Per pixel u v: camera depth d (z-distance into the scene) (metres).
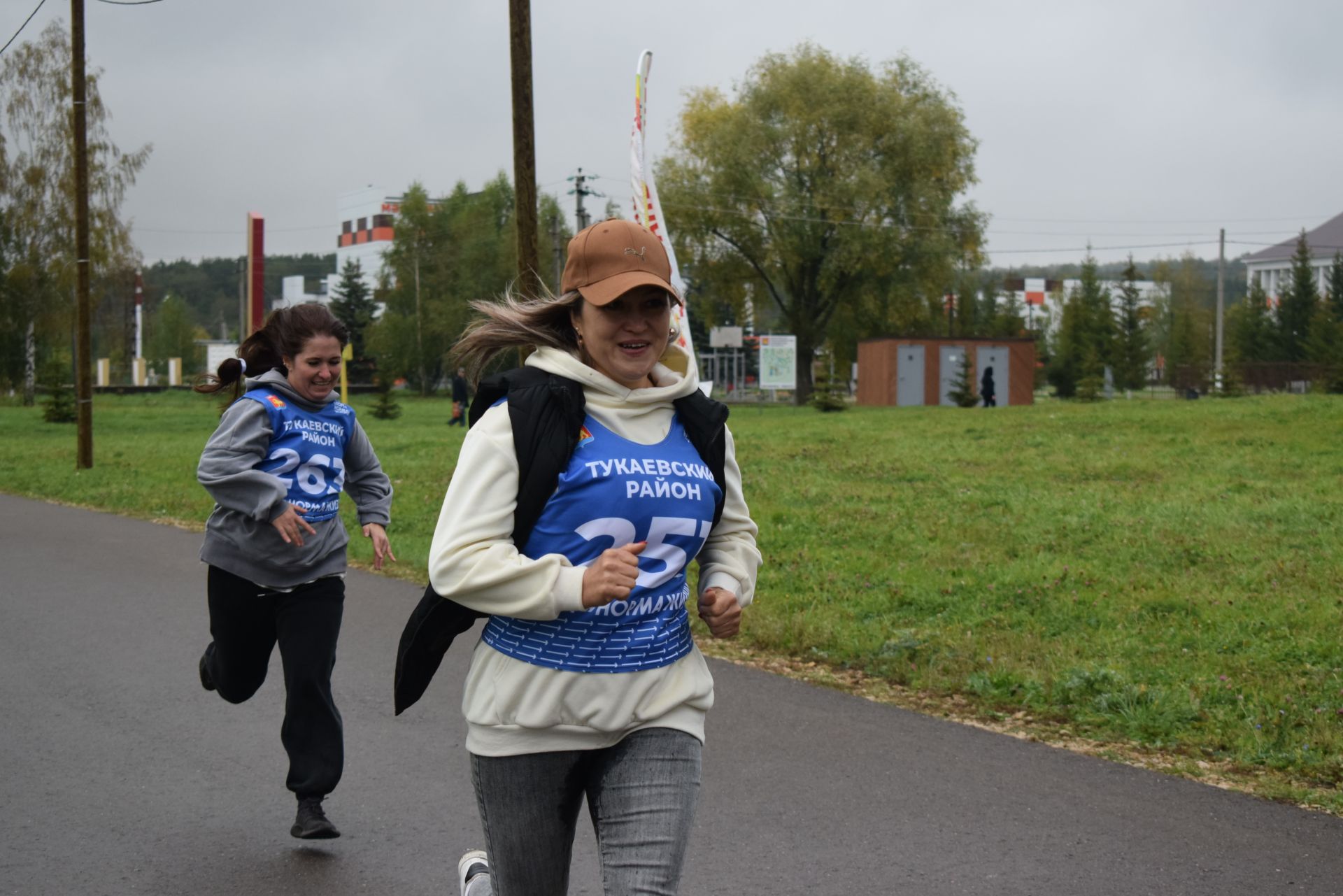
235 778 5.15
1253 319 92.94
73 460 23.58
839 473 18.12
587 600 2.44
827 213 50.69
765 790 5.00
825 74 50.12
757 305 55.50
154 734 5.78
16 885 4.05
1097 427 25.20
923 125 49.72
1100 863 4.23
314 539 4.34
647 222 12.96
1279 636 7.57
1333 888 4.03
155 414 47.06
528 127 11.68
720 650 7.58
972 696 6.45
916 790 4.98
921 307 52.28
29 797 4.92
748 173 50.31
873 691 6.62
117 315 77.50
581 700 2.57
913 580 9.59
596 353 2.66
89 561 11.09
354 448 4.64
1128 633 7.73
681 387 2.72
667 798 2.57
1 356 51.78
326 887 4.05
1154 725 5.77
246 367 4.56
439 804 4.86
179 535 12.98
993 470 18.09
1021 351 50.66
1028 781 5.10
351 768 5.30
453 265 80.50
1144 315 86.69
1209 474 16.64
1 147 48.47
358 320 92.62
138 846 4.40
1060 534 11.86
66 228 48.69
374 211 146.25
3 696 6.45
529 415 2.55
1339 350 71.62
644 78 12.88
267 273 190.12
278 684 6.68
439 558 2.52
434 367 80.44
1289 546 10.97
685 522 2.64
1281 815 4.71
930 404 49.91
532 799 2.63
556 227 44.97
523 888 2.69
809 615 8.26
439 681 6.85
